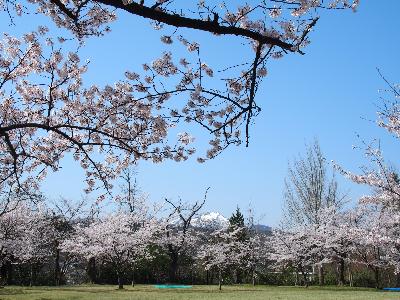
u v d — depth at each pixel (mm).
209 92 5895
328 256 32719
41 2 7965
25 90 9773
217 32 4758
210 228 43781
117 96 9047
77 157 10039
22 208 28016
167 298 19328
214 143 8383
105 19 8133
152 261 37062
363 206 30562
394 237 24484
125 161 10250
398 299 18109
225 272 38688
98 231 29234
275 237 34625
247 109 5496
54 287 28812
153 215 37250
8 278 33031
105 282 36406
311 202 38562
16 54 9836
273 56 6852
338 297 19672
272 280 36688
